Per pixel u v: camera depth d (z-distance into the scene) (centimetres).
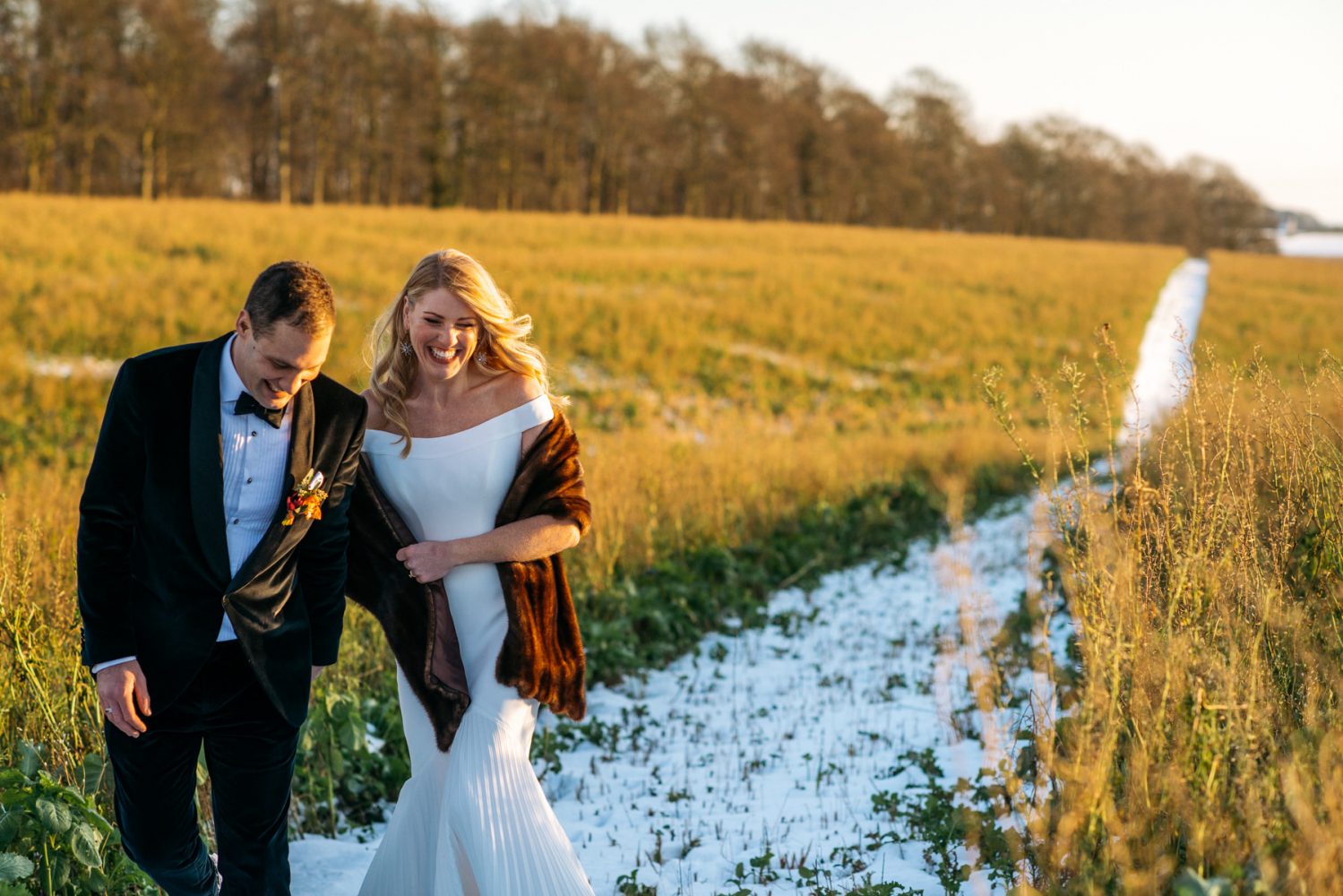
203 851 279
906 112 8075
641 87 6244
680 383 2395
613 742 534
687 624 766
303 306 235
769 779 471
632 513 909
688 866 370
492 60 5716
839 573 1000
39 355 1920
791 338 2898
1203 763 240
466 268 290
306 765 418
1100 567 297
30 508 722
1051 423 339
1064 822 250
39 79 4347
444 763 294
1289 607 293
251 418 251
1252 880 223
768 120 6794
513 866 270
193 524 247
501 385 302
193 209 3728
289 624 264
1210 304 4191
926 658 672
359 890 320
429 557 286
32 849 293
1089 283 4359
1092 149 9044
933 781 419
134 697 245
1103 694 265
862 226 8000
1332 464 334
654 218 6344
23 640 372
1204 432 321
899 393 2595
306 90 5234
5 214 3017
